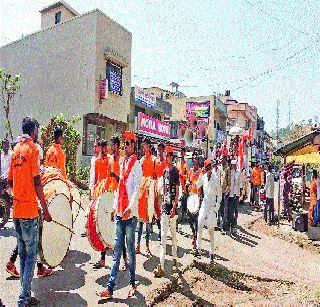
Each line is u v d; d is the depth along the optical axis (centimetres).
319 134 1488
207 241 1003
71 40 2112
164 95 4138
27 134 493
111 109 2162
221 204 1138
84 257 729
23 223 473
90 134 2062
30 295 492
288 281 769
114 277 545
